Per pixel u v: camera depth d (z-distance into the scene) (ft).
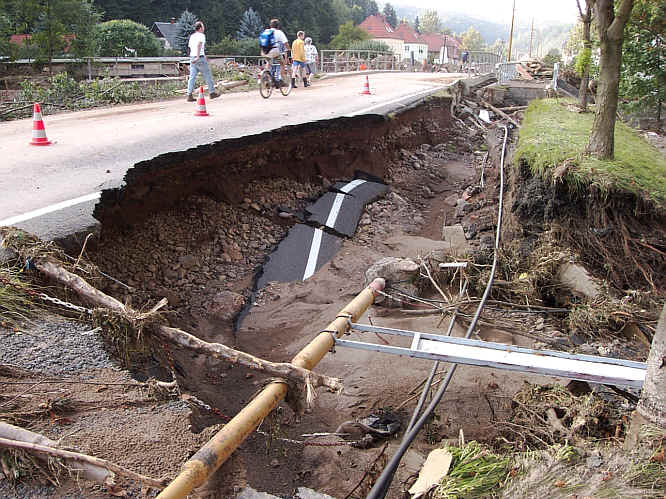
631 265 24.30
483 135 61.82
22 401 10.73
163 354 14.75
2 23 65.41
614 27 27.12
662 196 25.31
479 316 21.83
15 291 13.84
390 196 38.73
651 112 62.08
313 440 14.71
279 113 39.81
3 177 22.66
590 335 20.68
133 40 130.41
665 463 10.25
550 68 96.78
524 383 17.07
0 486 8.96
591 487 9.88
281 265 27.58
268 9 213.66
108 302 13.80
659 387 10.68
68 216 18.74
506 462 11.27
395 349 13.52
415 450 14.44
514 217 28.02
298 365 12.42
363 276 26.78
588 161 27.55
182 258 25.13
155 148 27.07
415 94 57.52
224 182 29.68
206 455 9.03
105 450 9.93
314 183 36.09
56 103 46.85
